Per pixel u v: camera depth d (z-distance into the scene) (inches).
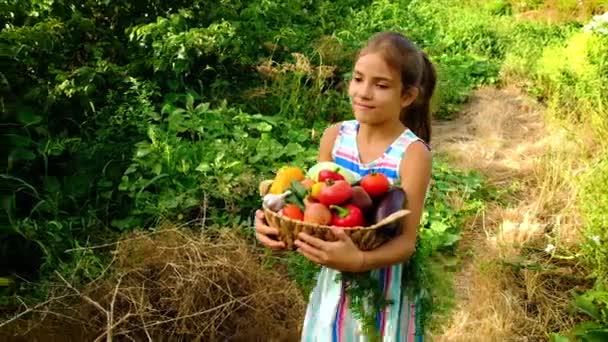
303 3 368.5
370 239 90.0
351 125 104.0
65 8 241.6
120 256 154.4
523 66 347.9
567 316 167.3
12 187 180.5
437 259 186.1
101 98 221.5
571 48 343.3
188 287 148.3
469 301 173.2
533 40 392.5
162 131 212.1
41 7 235.6
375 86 94.9
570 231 199.9
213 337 148.9
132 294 146.9
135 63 239.0
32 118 189.3
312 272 120.0
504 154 265.9
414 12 419.5
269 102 265.6
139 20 259.1
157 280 152.2
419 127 105.5
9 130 189.6
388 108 95.7
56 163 194.2
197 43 244.8
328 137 106.3
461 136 283.7
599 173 211.3
